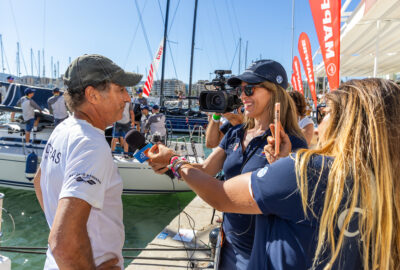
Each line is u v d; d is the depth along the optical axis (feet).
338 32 9.91
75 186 3.04
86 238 3.01
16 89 28.78
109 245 3.55
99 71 3.51
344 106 2.84
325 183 2.58
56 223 2.93
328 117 3.05
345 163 2.53
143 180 22.21
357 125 2.65
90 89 3.51
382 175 2.48
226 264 4.77
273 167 2.90
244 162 4.78
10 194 22.48
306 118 10.55
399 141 2.59
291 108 4.83
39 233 17.01
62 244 2.85
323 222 2.52
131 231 17.92
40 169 4.27
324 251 2.60
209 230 12.53
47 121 26.99
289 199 2.71
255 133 5.01
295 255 2.72
